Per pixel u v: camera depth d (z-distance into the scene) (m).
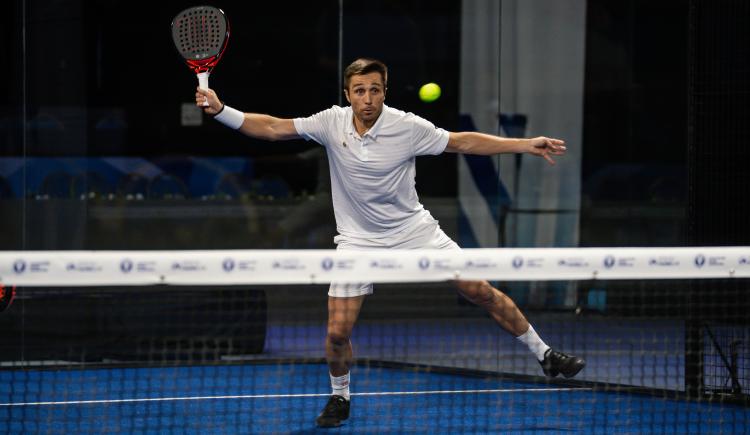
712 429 7.70
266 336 11.77
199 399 9.01
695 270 5.86
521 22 12.27
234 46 12.04
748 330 9.33
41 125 11.66
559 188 12.67
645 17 12.69
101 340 11.17
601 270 5.79
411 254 5.71
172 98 12.00
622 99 12.72
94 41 11.74
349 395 8.57
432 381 9.98
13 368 10.47
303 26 12.12
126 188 11.95
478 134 7.52
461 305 12.21
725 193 9.15
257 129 7.48
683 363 10.32
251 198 12.28
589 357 10.66
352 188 7.56
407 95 12.23
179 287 11.36
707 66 9.08
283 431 7.74
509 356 10.21
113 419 8.16
